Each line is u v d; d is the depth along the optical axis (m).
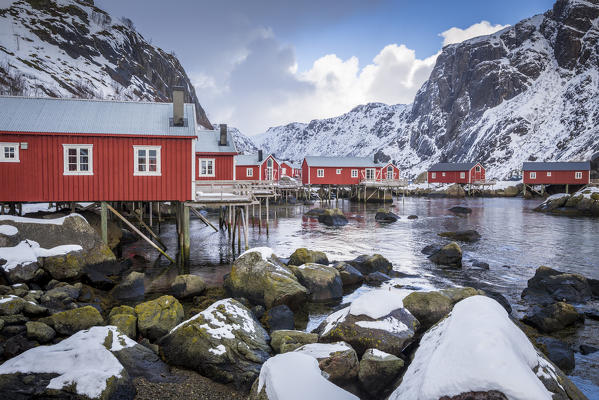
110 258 14.84
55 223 14.32
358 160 65.38
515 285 14.91
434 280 15.57
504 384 3.70
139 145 17.02
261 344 8.14
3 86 50.06
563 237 26.55
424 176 96.69
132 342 7.77
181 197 17.55
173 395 6.61
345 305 12.48
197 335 7.82
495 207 50.78
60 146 16.36
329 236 26.52
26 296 10.54
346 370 6.26
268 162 58.56
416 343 7.49
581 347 9.15
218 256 19.42
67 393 5.83
